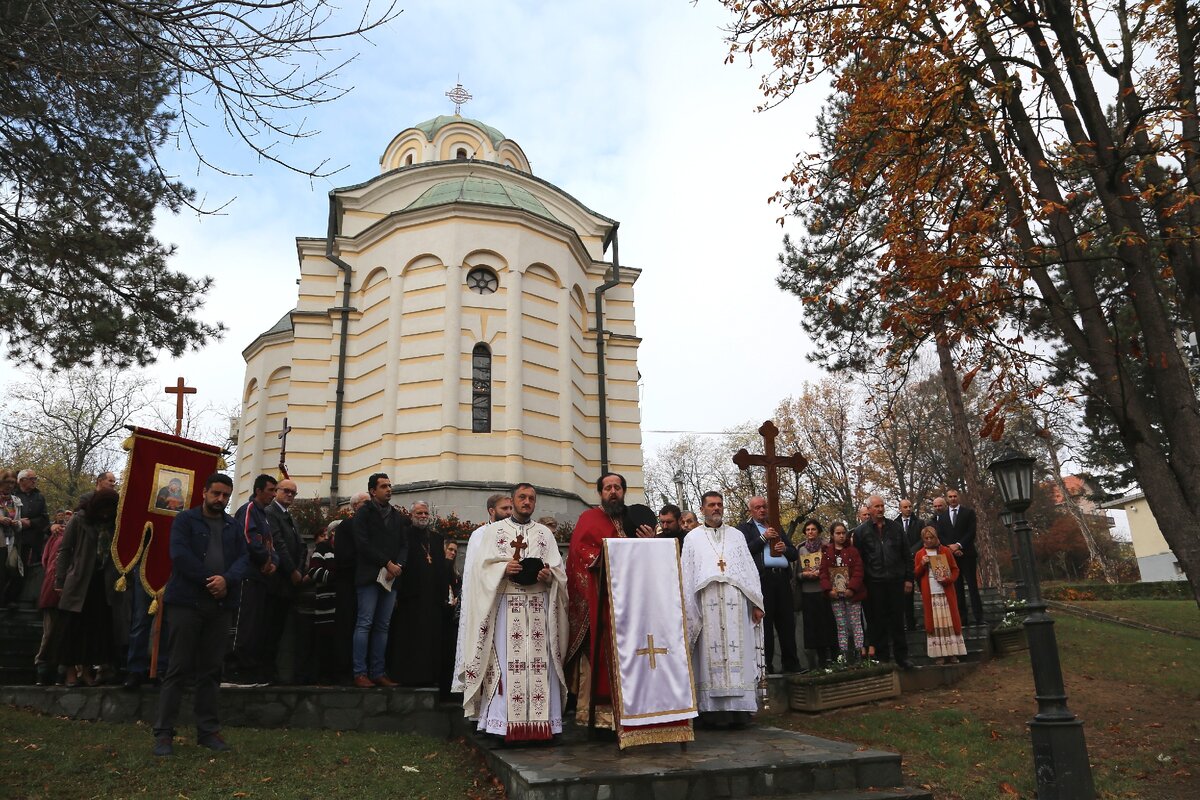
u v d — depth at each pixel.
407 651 8.94
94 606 8.75
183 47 6.15
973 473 21.06
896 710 9.93
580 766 6.26
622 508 8.05
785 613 10.56
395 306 19.55
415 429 18.53
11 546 10.73
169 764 6.55
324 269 21.53
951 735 8.72
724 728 8.13
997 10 8.64
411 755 7.39
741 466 11.39
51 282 11.20
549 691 7.32
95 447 42.25
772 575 10.63
